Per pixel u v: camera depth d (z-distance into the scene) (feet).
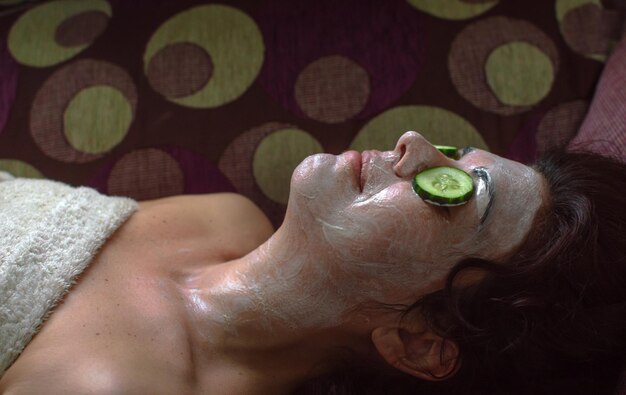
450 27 4.97
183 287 3.76
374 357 3.78
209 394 3.47
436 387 3.82
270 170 4.79
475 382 3.67
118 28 5.13
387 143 4.76
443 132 4.77
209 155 4.82
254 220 4.40
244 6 5.13
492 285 3.31
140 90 4.94
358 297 3.45
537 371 3.56
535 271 3.26
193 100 4.91
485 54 4.89
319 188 3.37
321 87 4.89
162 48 5.03
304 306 3.51
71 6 5.26
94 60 5.04
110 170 4.82
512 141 4.74
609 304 3.39
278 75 4.93
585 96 4.82
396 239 3.28
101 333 3.28
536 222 3.34
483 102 4.82
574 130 4.75
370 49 4.95
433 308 3.40
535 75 4.85
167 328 3.47
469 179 3.33
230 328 3.58
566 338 3.41
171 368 3.35
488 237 3.30
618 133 4.26
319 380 3.95
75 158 4.85
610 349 3.52
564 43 4.91
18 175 4.82
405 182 3.34
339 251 3.35
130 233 3.83
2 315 3.17
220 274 3.74
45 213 3.55
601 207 3.43
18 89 5.02
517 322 3.37
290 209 3.47
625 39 4.76
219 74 4.95
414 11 5.03
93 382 3.09
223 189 4.80
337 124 4.82
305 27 5.03
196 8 5.14
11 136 4.91
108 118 4.90
